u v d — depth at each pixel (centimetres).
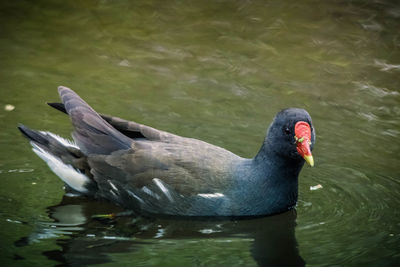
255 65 1575
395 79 1526
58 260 896
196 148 1079
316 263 919
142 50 1622
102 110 1347
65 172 1099
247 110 1388
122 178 1062
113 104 1380
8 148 1226
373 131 1328
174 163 1047
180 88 1465
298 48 1655
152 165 1048
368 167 1212
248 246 966
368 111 1398
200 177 1036
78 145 1084
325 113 1388
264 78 1520
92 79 1482
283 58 1608
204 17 1797
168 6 1861
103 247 945
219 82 1495
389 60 1609
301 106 1402
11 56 1557
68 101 1110
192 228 1023
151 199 1051
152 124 1309
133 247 949
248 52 1630
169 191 1036
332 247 962
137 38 1680
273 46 1661
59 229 994
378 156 1247
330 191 1142
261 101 1422
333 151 1265
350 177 1184
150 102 1402
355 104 1423
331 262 921
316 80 1519
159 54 1606
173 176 1036
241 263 910
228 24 1761
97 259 906
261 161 1050
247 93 1452
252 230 1016
